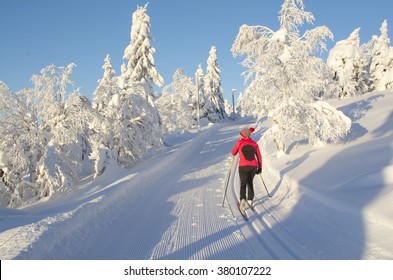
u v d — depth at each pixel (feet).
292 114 42.29
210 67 182.09
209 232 18.78
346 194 20.99
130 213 24.25
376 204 18.01
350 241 15.38
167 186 35.37
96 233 19.31
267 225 19.38
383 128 46.24
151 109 67.10
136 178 36.09
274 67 43.06
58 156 43.09
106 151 50.11
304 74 43.52
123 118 56.08
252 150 23.85
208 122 172.14
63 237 17.01
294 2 44.96
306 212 20.85
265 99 45.32
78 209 20.72
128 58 91.81
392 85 124.57
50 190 41.63
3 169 42.04
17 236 15.69
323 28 42.70
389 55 127.75
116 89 57.11
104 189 30.55
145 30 89.92
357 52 117.19
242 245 16.24
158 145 64.75
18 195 41.22
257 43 45.93
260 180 35.40
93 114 48.19
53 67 45.32
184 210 24.40
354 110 66.85
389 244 14.25
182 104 162.30
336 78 115.96
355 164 28.35
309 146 46.09
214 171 45.03
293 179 28.43
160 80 91.25
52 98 45.24
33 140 42.98
